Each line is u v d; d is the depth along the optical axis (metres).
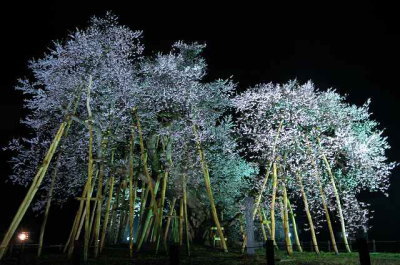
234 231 21.53
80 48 16.58
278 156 17.70
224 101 20.67
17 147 19.25
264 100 19.03
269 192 19.86
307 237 28.17
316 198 19.55
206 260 13.32
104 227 16.17
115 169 17.55
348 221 19.19
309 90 18.70
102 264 12.03
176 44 20.80
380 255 15.84
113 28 17.92
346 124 19.58
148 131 19.23
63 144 16.16
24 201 12.16
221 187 21.62
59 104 16.70
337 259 13.84
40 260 12.92
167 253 15.62
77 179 19.56
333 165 19.89
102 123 16.66
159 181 19.20
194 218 22.14
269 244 8.89
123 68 17.55
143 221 19.44
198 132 19.19
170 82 18.84
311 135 18.73
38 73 17.03
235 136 21.58
